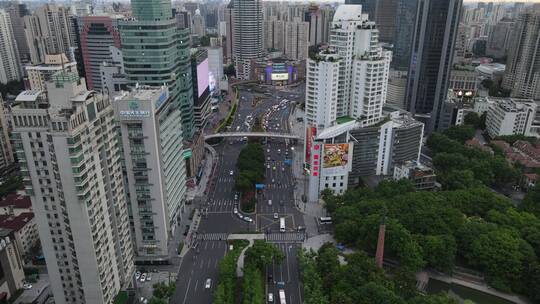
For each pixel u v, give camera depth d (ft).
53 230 553.23
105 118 578.66
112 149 606.14
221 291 632.79
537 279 651.66
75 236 543.80
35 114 492.13
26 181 525.34
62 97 509.35
